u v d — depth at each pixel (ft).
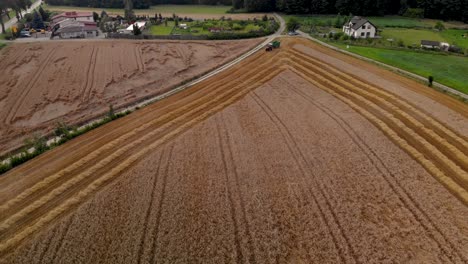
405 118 120.67
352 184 88.22
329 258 67.67
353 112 127.85
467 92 145.79
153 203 83.51
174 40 256.52
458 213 77.41
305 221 76.84
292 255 68.69
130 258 68.23
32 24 306.96
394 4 358.02
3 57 219.00
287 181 90.27
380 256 67.46
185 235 73.46
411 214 77.61
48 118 147.43
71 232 75.05
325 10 351.05
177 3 455.63
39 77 188.14
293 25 274.36
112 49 232.12
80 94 168.14
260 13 376.27
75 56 217.97
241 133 116.06
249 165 97.76
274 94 147.64
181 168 97.30
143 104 150.41
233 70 184.55
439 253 67.62
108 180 93.56
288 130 116.47
